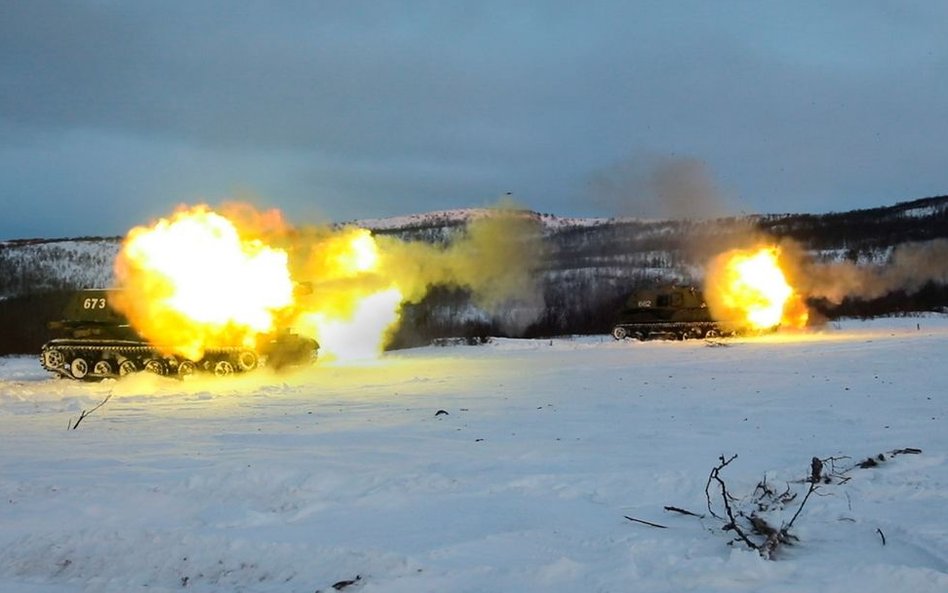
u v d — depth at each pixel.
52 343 28.84
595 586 7.08
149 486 10.38
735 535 8.30
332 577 7.48
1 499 10.05
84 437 14.79
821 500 9.39
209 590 7.50
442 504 9.60
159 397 21.59
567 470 11.20
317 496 9.97
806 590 6.84
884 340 35.81
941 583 6.82
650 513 9.19
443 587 7.12
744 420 15.27
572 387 22.03
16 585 7.70
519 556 7.82
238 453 12.81
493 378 25.33
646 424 15.12
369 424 15.93
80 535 8.52
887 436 13.20
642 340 45.38
